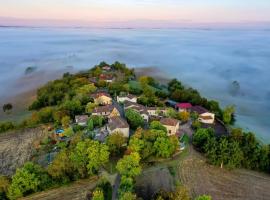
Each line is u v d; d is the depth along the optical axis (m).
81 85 181.75
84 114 131.88
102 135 108.31
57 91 174.62
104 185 78.44
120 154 95.81
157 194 72.75
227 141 95.81
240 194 80.81
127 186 76.12
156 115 132.62
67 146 104.75
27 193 79.19
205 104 153.62
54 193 79.06
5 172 93.44
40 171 83.44
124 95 151.25
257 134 132.88
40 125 130.12
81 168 84.69
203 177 87.56
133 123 115.06
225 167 93.25
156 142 94.94
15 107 166.50
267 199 79.31
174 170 89.81
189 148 104.75
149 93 162.50
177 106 147.25
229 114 139.50
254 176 90.38
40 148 107.94
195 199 70.50
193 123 123.81
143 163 92.00
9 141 116.56
